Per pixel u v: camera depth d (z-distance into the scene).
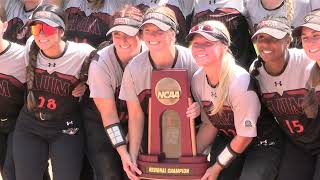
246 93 4.21
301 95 4.29
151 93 4.30
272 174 4.48
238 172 4.65
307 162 4.48
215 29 4.12
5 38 5.85
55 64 4.76
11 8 5.89
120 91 4.57
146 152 4.65
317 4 5.28
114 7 5.71
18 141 4.91
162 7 4.36
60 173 4.84
